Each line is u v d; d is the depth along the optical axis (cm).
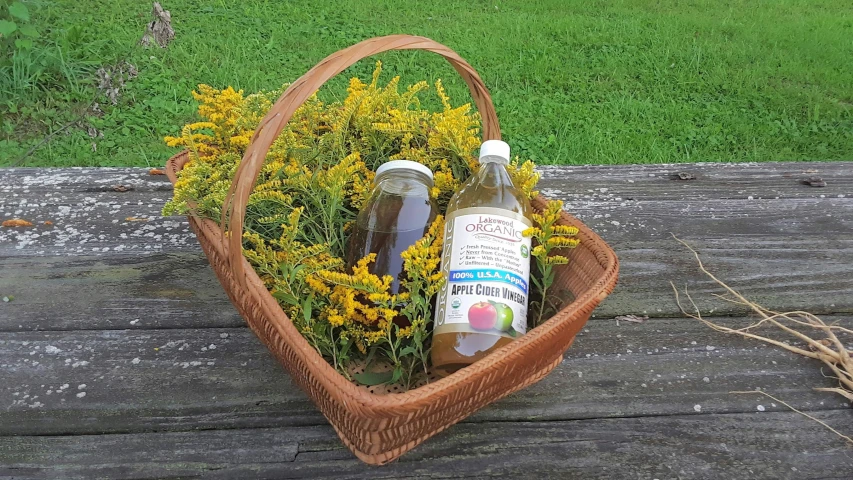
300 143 79
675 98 229
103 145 177
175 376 69
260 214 73
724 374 72
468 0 305
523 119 208
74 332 74
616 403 68
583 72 242
